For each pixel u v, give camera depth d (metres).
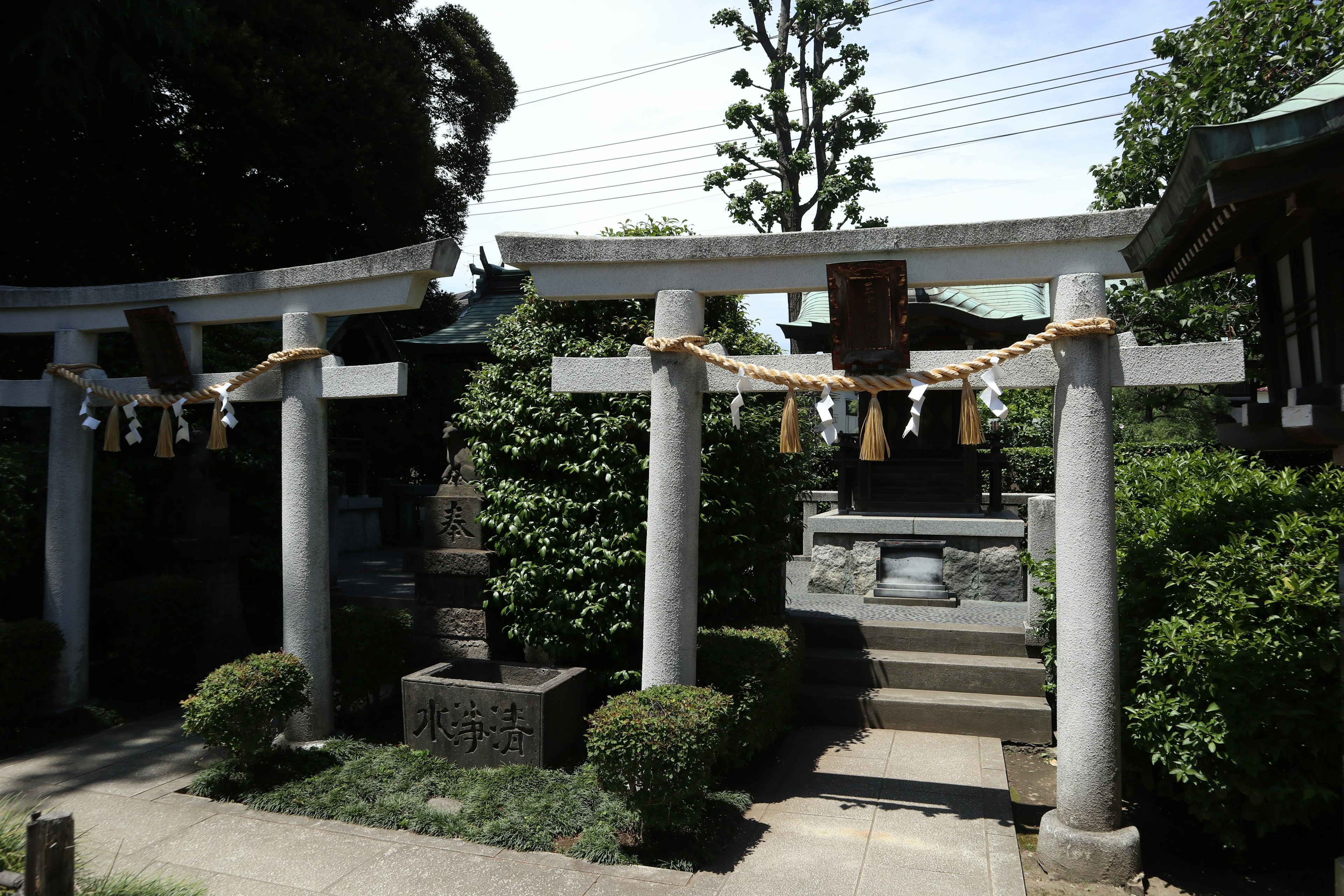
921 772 5.53
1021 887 4.02
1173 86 9.17
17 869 3.21
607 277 5.10
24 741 6.02
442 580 6.70
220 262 12.71
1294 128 2.73
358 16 14.09
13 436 8.53
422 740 5.57
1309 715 3.93
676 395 4.96
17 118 8.68
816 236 4.73
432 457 18.11
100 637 7.89
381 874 4.16
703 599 5.95
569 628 5.97
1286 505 4.75
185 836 4.59
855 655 7.02
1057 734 6.12
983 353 4.57
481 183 17.83
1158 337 10.01
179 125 10.87
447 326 19.14
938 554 9.04
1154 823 4.89
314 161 12.06
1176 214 3.37
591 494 6.12
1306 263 3.46
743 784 5.25
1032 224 4.39
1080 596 4.23
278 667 5.24
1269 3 8.45
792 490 7.39
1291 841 4.62
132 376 8.41
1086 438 4.25
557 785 5.01
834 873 4.17
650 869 4.20
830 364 4.76
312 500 5.73
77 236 9.31
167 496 7.77
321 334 5.83
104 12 8.17
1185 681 4.24
